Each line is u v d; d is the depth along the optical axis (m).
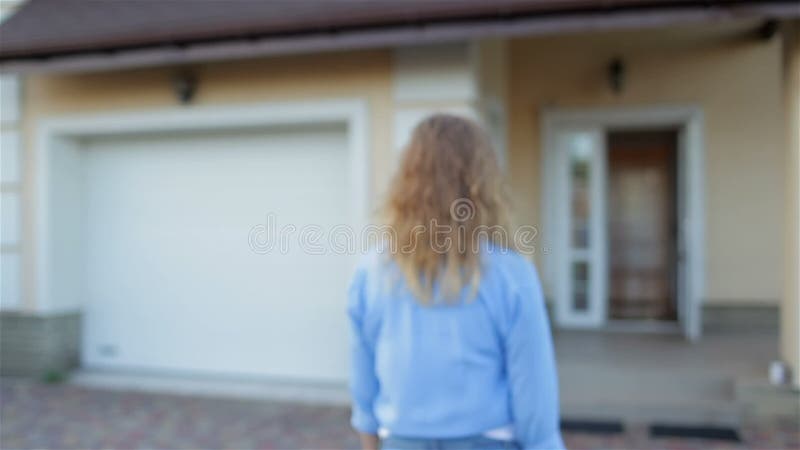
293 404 5.27
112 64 5.25
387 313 1.59
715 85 6.99
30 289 5.99
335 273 5.62
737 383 4.65
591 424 4.67
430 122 1.70
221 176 5.81
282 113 5.31
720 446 4.21
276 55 5.30
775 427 4.53
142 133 5.87
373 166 5.13
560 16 4.38
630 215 7.57
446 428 1.52
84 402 5.35
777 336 6.58
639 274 7.57
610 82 7.16
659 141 7.49
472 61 4.92
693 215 7.01
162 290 6.02
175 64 5.56
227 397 5.47
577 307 7.41
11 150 6.01
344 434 4.57
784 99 4.80
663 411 4.68
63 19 5.72
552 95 7.28
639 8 4.26
